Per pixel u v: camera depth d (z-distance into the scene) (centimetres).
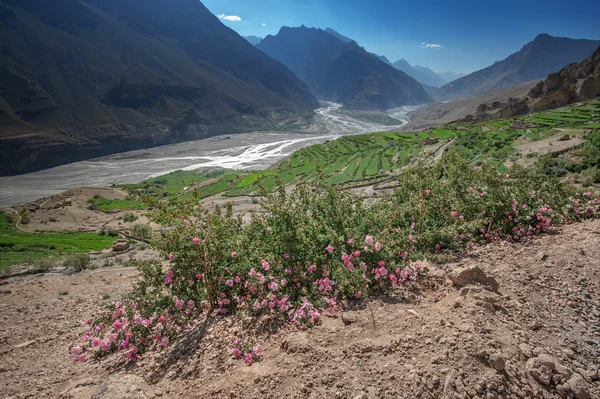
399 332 419
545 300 480
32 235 4603
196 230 696
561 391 323
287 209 704
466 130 7600
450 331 397
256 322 562
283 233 652
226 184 7306
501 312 441
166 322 638
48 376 614
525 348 368
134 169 12612
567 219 847
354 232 645
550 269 567
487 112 11088
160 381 477
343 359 388
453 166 1006
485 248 721
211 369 467
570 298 484
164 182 9525
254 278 609
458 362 349
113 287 1288
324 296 561
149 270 730
